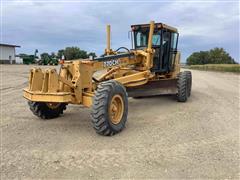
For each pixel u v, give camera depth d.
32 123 5.68
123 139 4.65
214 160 3.77
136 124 5.67
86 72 5.28
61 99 4.72
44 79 4.96
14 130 5.16
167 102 8.32
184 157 3.87
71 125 5.54
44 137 4.74
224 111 7.04
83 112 6.72
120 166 3.56
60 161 3.71
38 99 4.88
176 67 9.10
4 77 17.95
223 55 101.81
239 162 3.71
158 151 4.09
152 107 7.54
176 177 3.26
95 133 4.99
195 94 10.20
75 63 5.14
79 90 5.08
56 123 5.69
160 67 7.93
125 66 6.86
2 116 6.28
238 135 4.95
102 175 3.30
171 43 8.49
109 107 4.73
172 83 8.11
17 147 4.24
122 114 5.14
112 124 4.83
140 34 8.09
